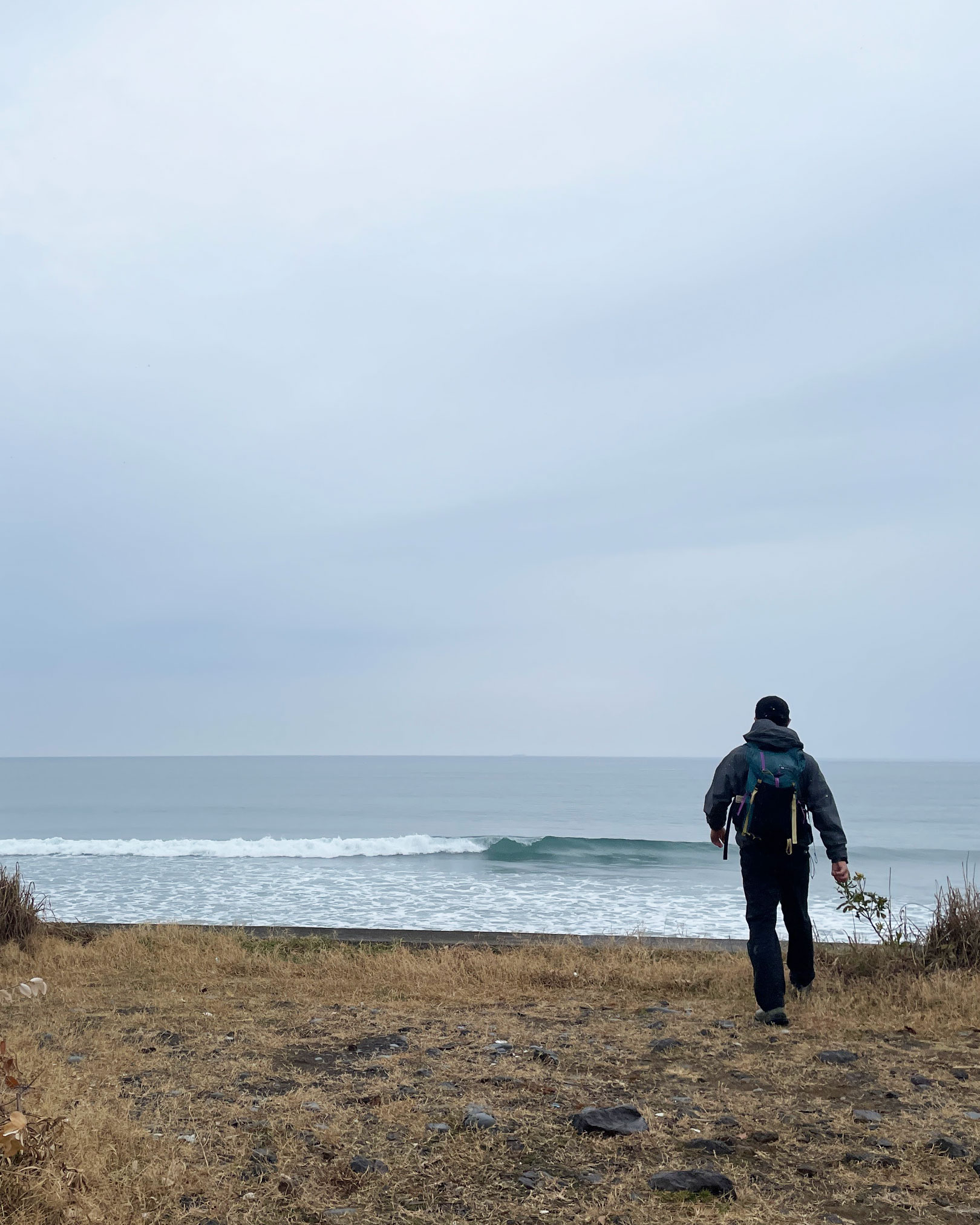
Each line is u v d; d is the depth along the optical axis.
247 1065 4.19
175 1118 3.39
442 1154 3.09
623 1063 4.27
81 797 68.38
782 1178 2.92
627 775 128.62
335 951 7.41
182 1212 2.59
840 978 6.08
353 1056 4.38
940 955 6.36
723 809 5.44
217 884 21.33
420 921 15.37
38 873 23.91
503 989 6.18
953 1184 2.87
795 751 5.43
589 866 26.91
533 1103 3.65
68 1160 2.77
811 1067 4.20
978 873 25.47
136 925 8.72
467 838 32.44
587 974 6.52
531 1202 2.72
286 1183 2.81
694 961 7.10
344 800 65.56
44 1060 3.93
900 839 38.28
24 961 7.17
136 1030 4.91
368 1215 2.62
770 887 5.37
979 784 98.12
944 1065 4.25
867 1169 2.99
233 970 6.80
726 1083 3.96
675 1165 3.01
